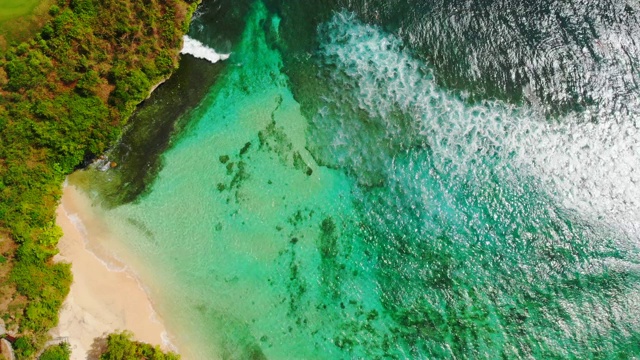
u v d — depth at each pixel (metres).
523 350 23.27
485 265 24.36
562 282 24.27
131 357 20.41
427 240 24.47
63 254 22.31
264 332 22.52
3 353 20.28
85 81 23.14
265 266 23.31
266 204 24.02
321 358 22.47
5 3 23.03
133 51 24.14
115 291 22.25
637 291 24.17
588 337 23.53
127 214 23.31
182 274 22.84
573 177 25.53
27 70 22.55
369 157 25.11
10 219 21.34
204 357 21.94
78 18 23.41
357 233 24.27
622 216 25.12
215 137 24.70
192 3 25.62
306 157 24.81
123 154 24.08
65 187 23.25
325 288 23.38
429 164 25.28
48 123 22.55
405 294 23.72
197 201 23.77
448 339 23.22
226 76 25.64
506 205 25.11
